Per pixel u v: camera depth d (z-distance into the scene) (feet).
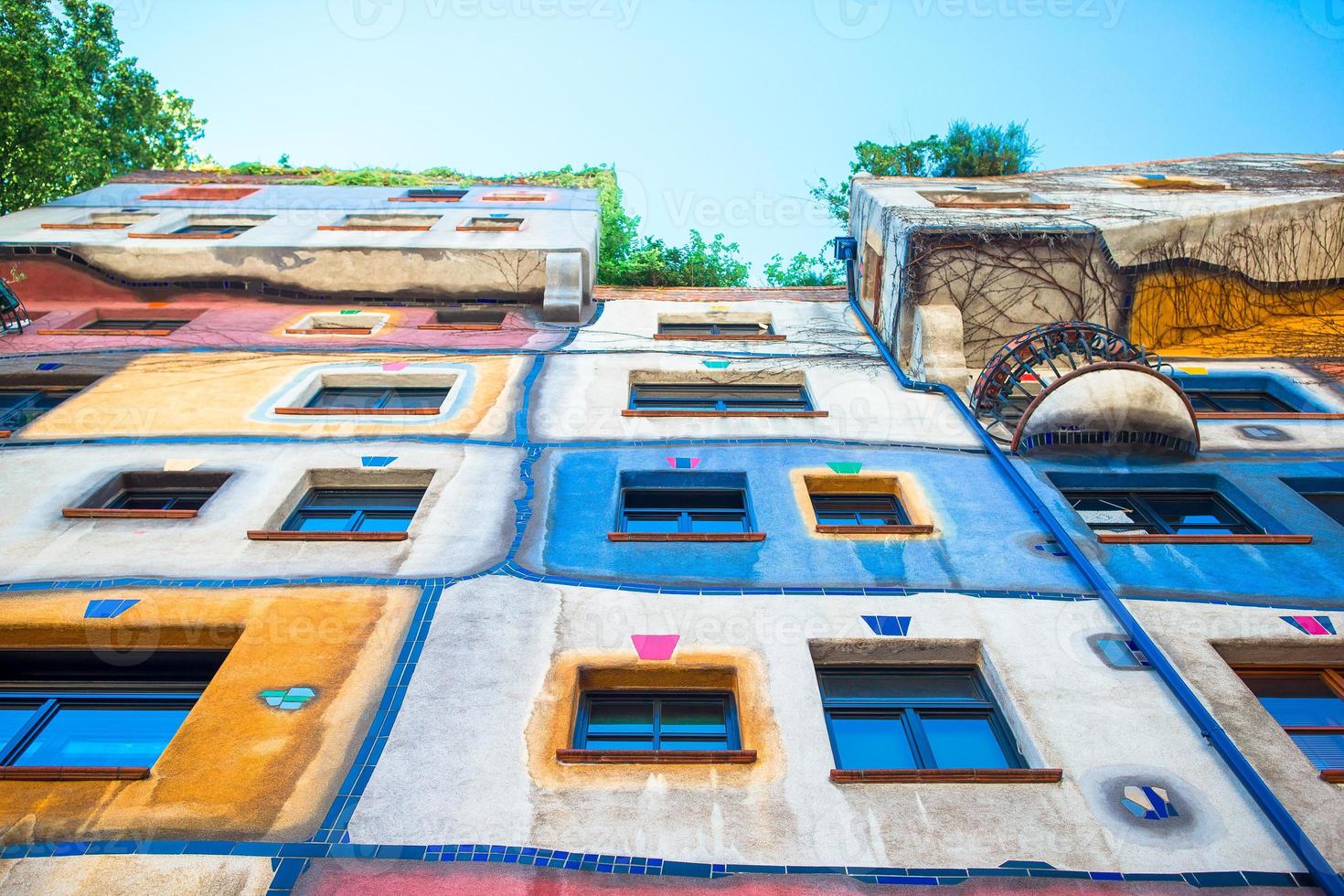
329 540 33.58
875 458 40.50
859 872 21.49
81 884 20.63
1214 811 23.04
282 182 82.23
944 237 49.06
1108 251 49.32
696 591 30.99
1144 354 44.34
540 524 34.83
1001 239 49.03
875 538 34.40
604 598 30.45
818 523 35.32
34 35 84.02
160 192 75.56
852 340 55.62
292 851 21.56
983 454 40.91
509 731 25.20
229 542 33.35
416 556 32.65
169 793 22.97
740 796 23.49
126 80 96.84
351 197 75.61
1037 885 21.21
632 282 83.30
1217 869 21.53
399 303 60.95
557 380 48.55
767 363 51.34
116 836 21.79
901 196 58.95
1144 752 24.81
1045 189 62.69
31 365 49.08
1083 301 49.42
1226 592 31.07
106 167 94.68
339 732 24.95
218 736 24.70
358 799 22.99
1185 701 26.04
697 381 50.24
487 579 31.35
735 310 61.82
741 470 39.34
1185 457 40.09
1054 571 32.45
